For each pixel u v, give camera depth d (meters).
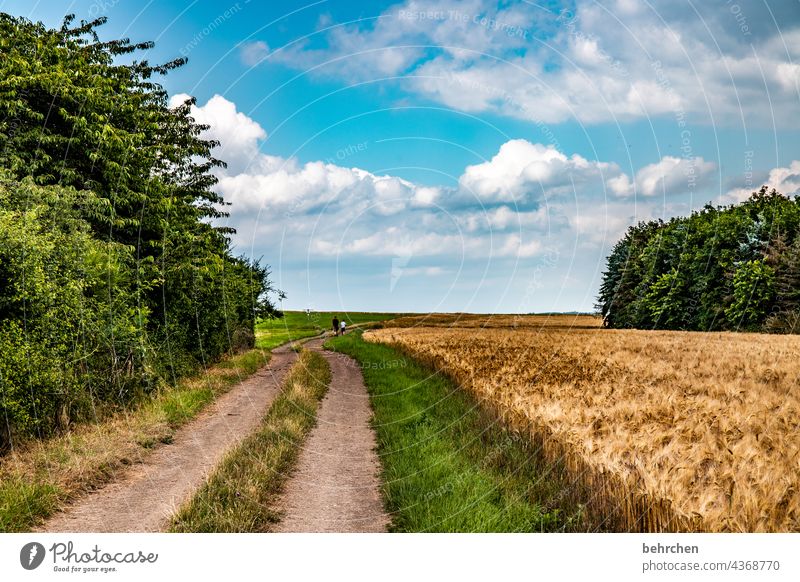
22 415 9.82
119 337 13.93
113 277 13.88
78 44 19.03
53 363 10.70
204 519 6.61
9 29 16.59
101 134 16.05
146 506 7.61
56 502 7.48
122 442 10.48
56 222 12.52
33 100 15.77
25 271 10.29
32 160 14.71
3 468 8.52
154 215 18.69
